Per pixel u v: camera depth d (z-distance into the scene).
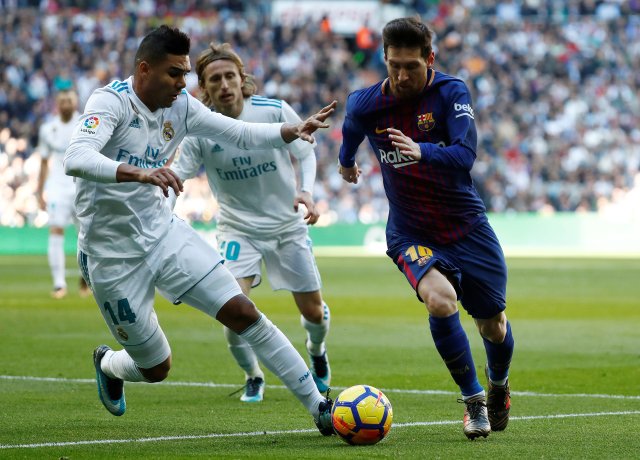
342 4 57.25
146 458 7.20
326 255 42.19
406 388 11.18
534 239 47.47
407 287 26.69
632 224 47.28
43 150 22.23
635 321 18.61
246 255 11.01
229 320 8.05
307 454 7.31
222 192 11.05
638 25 58.06
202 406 9.99
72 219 22.91
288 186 11.01
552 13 60.69
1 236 43.09
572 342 15.56
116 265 8.12
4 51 49.81
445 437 8.09
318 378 11.25
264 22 55.12
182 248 8.15
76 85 49.22
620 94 55.12
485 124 52.00
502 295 8.36
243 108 10.79
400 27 7.87
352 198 47.88
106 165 7.34
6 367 12.70
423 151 7.76
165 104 7.94
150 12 55.12
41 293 24.00
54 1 54.44
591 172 50.62
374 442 7.68
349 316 19.53
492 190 49.41
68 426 8.71
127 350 8.44
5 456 7.29
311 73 53.28
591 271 32.72
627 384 11.40
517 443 7.77
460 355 7.93
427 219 8.27
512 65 55.22
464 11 59.00
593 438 8.01
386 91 8.23
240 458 7.17
